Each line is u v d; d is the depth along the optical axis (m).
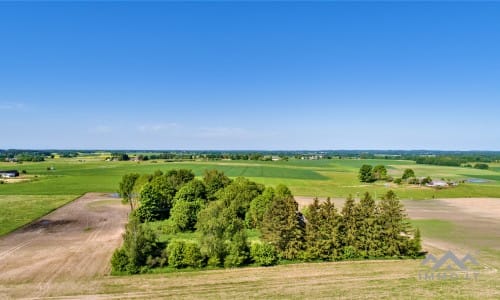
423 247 50.38
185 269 39.94
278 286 34.84
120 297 32.38
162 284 35.56
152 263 39.97
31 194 95.31
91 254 45.81
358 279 36.91
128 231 40.72
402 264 42.38
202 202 67.31
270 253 41.94
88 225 62.50
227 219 44.09
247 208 62.88
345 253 44.41
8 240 52.78
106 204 82.19
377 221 45.53
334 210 45.84
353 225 45.44
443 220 70.06
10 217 68.00
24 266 41.16
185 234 56.53
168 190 70.75
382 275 38.22
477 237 56.62
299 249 44.03
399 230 45.34
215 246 41.47
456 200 95.81
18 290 34.19
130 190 77.69
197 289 34.16
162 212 68.62
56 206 78.94
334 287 34.50
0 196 91.88
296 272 39.25
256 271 39.59
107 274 38.56
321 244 43.66
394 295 32.25
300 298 31.64
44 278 37.34
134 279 37.03
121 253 39.44
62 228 60.31
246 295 32.53
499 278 37.16
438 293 32.72
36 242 51.69
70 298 32.25
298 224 45.72
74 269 40.16
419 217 73.12
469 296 31.97
